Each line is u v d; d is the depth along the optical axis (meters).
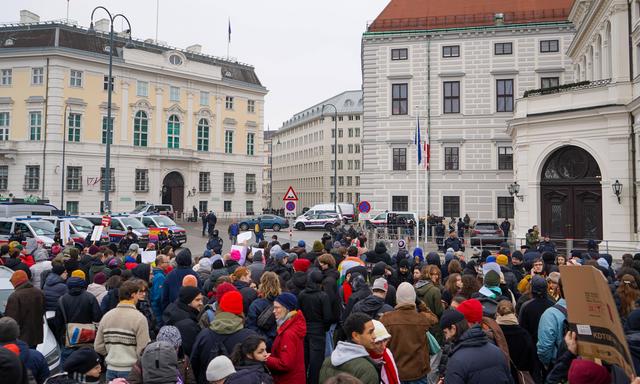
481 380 5.05
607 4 28.08
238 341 6.35
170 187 61.25
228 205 65.31
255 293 8.85
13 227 25.55
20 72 53.09
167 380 5.36
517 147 29.00
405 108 44.12
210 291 9.94
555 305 7.02
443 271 12.60
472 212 42.88
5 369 4.81
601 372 4.24
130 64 56.38
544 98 27.95
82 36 55.00
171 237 29.55
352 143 111.50
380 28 44.78
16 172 53.03
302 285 8.61
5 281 9.79
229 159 65.44
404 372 6.49
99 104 54.97
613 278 10.95
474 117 42.88
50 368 7.76
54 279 10.27
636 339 5.06
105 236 26.56
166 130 59.97
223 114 65.19
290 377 6.47
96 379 5.49
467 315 6.10
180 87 61.09
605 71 29.09
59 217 28.67
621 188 24.42
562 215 27.19
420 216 42.72
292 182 131.75
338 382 3.52
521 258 12.61
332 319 8.21
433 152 43.53
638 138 23.73
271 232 47.28
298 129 128.50
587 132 25.70
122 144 56.22
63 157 50.25
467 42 43.06
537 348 6.90
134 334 6.86
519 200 28.72
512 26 42.06
